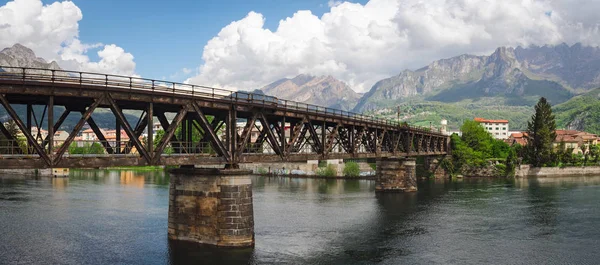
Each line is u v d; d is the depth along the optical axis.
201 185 37.81
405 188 88.06
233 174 36.84
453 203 72.00
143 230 47.66
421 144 97.75
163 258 36.84
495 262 38.56
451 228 52.03
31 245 41.97
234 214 36.78
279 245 42.44
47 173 125.25
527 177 123.62
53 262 36.78
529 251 42.06
